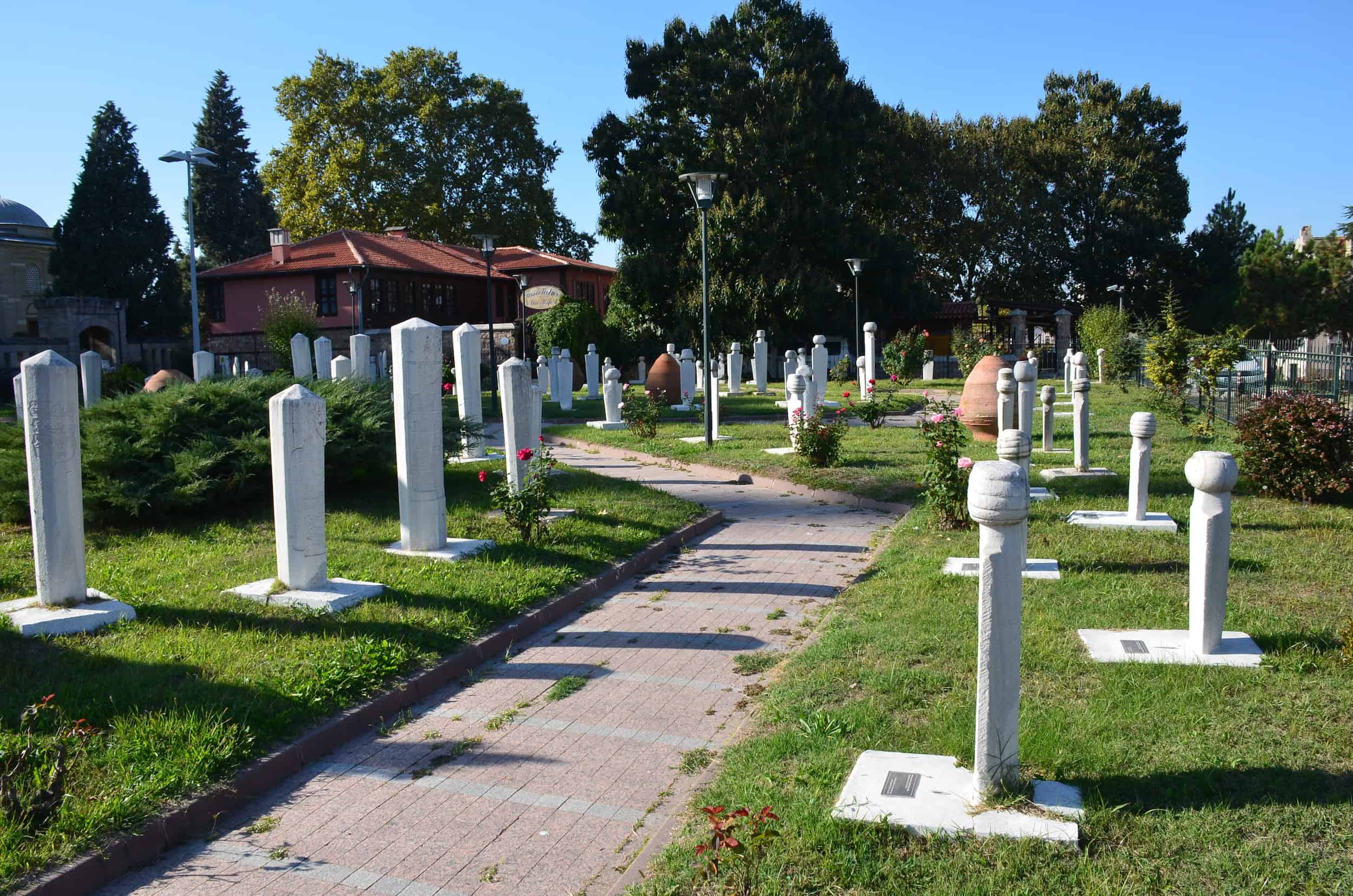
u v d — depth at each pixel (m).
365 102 49.34
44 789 4.02
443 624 6.73
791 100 37.72
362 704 5.54
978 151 50.19
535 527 9.43
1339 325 41.47
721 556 9.55
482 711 5.70
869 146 41.78
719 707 5.67
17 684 5.36
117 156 46.41
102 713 5.03
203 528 9.78
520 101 54.12
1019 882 3.39
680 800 4.53
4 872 3.66
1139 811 3.85
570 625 7.38
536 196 54.31
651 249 38.97
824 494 12.68
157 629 6.36
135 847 4.04
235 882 3.91
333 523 10.01
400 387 8.53
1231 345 16.69
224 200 58.78
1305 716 4.67
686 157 38.69
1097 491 11.12
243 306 43.84
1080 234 50.81
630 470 15.29
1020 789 3.90
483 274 46.66
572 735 5.34
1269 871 3.39
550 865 4.01
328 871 4.00
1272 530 9.03
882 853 3.62
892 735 4.69
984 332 41.47
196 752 4.63
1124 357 28.33
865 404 19.92
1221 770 4.14
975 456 13.71
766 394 28.48
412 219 51.34
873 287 40.53
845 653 6.02
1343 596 6.76
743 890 3.46
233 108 59.88
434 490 8.66
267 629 6.43
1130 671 5.34
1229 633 5.91
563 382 25.22
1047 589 7.11
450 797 4.64
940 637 6.14
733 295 37.12
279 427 7.07
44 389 6.35
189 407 10.52
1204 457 5.52
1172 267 50.88
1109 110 50.16
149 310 46.72
